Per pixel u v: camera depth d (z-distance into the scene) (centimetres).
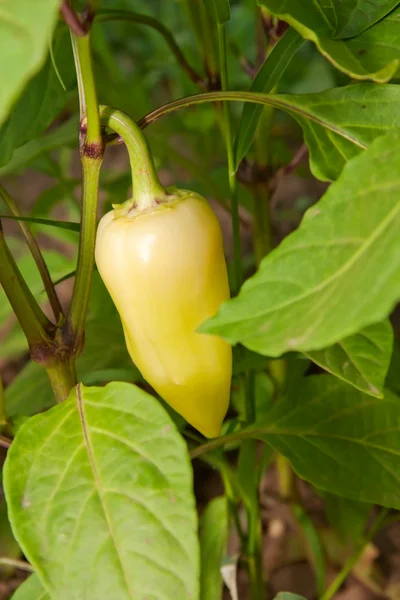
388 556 91
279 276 51
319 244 51
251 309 50
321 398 67
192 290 56
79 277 59
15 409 75
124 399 57
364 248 50
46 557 54
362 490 64
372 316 47
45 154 90
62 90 65
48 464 56
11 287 59
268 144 75
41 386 76
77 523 55
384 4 60
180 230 56
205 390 58
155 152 84
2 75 45
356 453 65
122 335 76
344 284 49
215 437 63
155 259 56
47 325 61
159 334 57
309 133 59
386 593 87
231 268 80
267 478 96
